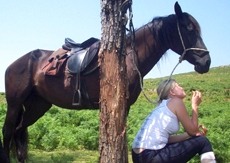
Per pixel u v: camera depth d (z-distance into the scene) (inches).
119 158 145.1
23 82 220.4
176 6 200.8
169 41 203.2
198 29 201.6
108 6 143.9
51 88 212.8
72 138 367.6
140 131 152.3
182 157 143.9
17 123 235.5
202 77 2429.9
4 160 167.5
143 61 200.4
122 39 146.2
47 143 357.4
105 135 145.6
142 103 1140.5
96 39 215.2
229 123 548.4
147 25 205.0
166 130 146.6
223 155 307.9
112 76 144.6
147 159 144.6
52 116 545.0
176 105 147.8
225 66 2989.7
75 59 203.9
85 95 202.1
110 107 144.6
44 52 228.7
